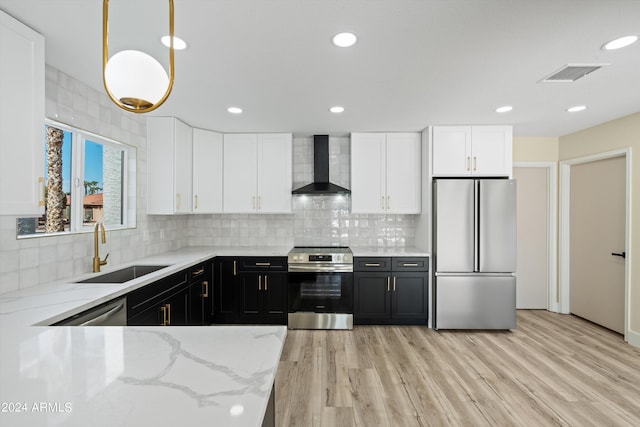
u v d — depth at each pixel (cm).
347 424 198
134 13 153
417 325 369
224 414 68
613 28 168
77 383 81
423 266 362
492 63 208
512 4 148
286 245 423
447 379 251
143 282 210
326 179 403
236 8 150
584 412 211
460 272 351
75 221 238
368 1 146
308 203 423
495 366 272
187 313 284
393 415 207
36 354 99
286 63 207
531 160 418
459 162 359
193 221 424
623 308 339
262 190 392
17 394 76
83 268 236
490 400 223
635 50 190
